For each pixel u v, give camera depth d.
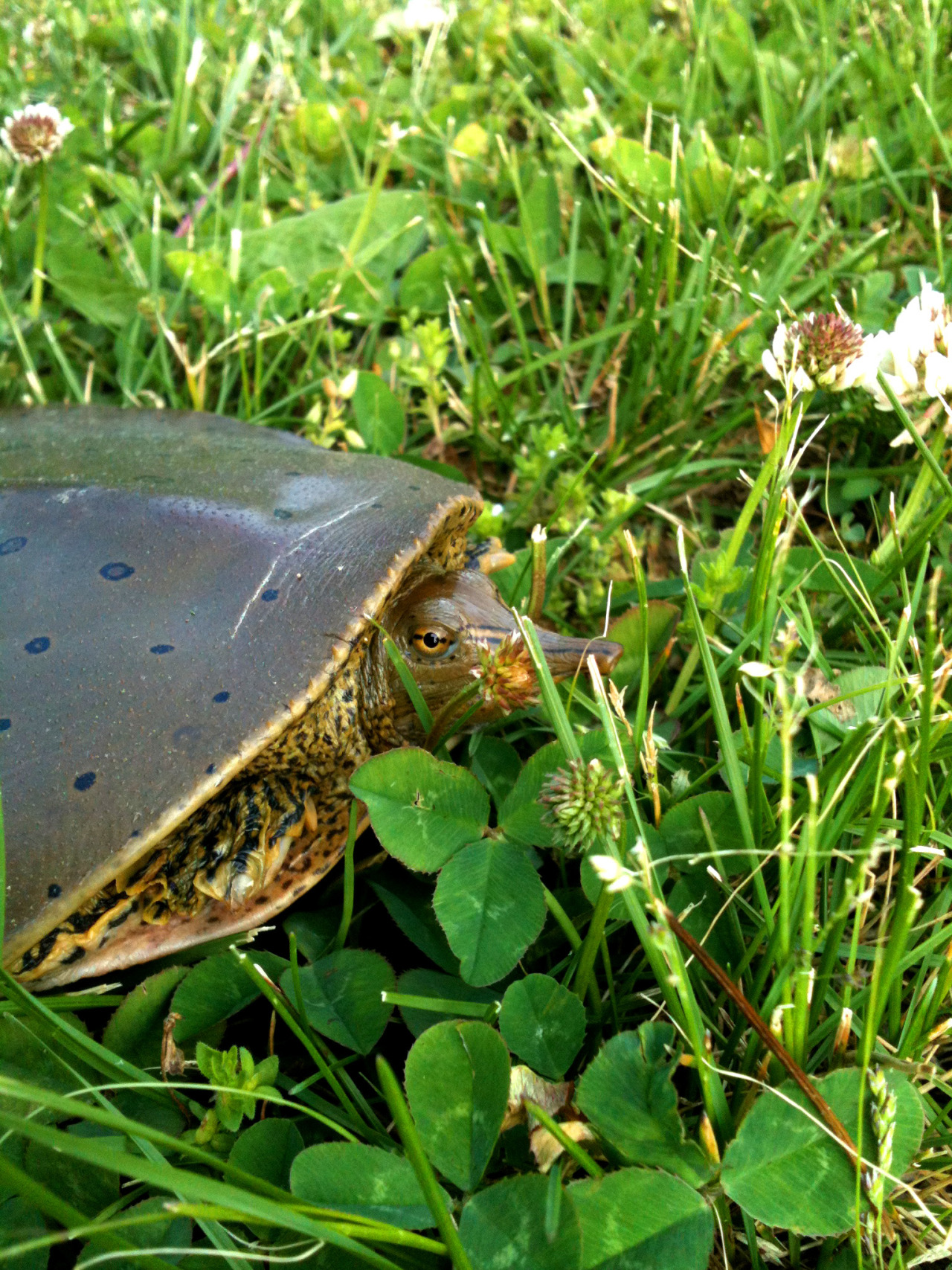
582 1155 0.23
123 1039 0.26
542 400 0.41
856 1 0.52
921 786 0.25
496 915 0.26
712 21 0.52
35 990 0.27
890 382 0.30
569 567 0.35
